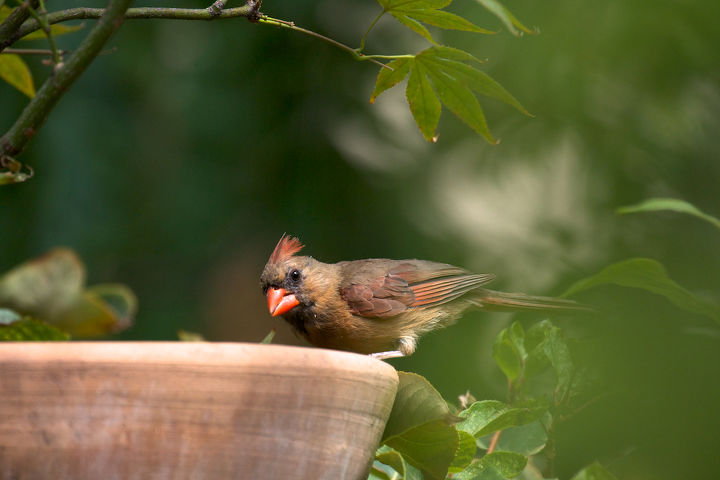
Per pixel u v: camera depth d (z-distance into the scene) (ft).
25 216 29.43
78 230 29.68
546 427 14.74
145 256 31.83
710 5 18.57
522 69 21.24
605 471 12.18
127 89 30.86
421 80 12.69
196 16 11.76
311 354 9.07
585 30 19.81
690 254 19.04
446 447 11.66
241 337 34.96
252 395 8.76
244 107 30.60
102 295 14.62
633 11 19.25
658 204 14.79
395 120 29.96
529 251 22.91
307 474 9.02
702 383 12.80
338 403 9.24
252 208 31.40
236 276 33.65
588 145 21.49
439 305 25.73
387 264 26.40
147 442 8.53
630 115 20.85
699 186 20.56
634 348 13.58
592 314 15.89
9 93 28.71
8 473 8.45
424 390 11.37
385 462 11.87
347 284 25.70
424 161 28.66
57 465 8.46
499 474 12.74
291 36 29.60
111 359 8.50
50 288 13.89
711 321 14.34
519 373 15.57
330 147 29.94
